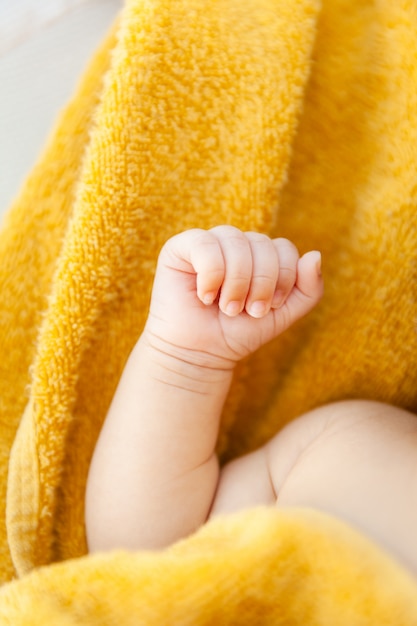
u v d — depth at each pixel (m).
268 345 0.41
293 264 0.36
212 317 0.36
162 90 0.38
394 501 0.34
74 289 0.38
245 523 0.33
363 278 0.39
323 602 0.32
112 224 0.38
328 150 0.40
